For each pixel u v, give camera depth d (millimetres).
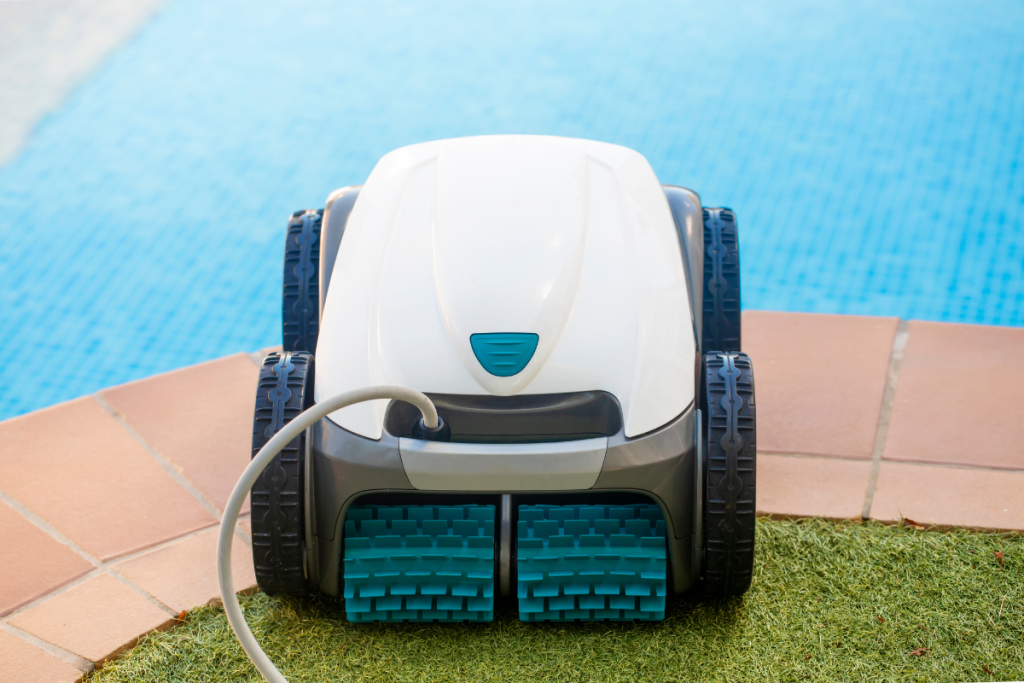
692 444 1934
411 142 3273
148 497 2164
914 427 2225
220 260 2828
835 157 3176
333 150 3270
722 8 4082
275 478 1925
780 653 1936
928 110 3369
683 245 2125
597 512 1963
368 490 1920
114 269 2787
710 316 2152
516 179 2057
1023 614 1965
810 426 2234
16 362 2568
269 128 3387
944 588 1997
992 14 3936
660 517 1961
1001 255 2766
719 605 1989
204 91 3582
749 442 1917
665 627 1969
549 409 1931
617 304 1970
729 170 3129
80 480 2186
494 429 1936
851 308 2658
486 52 3812
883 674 1910
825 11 4031
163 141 3318
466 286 1954
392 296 1982
